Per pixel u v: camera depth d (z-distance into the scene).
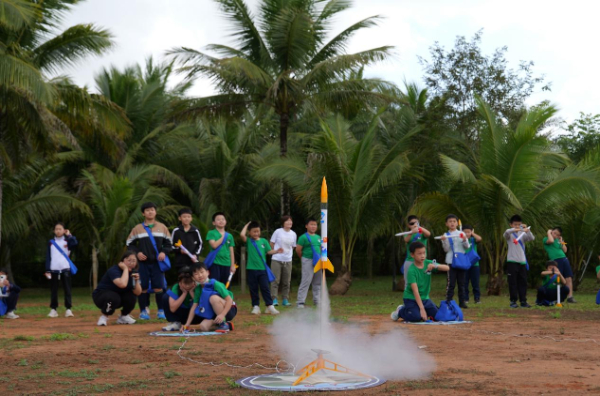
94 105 20.17
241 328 9.81
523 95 26.08
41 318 12.74
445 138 23.38
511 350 7.27
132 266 11.04
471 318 11.38
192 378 5.70
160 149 28.20
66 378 5.75
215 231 12.19
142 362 6.64
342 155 20.17
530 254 23.78
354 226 20.73
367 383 5.34
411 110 23.31
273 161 21.09
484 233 19.67
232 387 5.26
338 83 21.80
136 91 28.77
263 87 21.78
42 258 31.94
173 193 28.58
